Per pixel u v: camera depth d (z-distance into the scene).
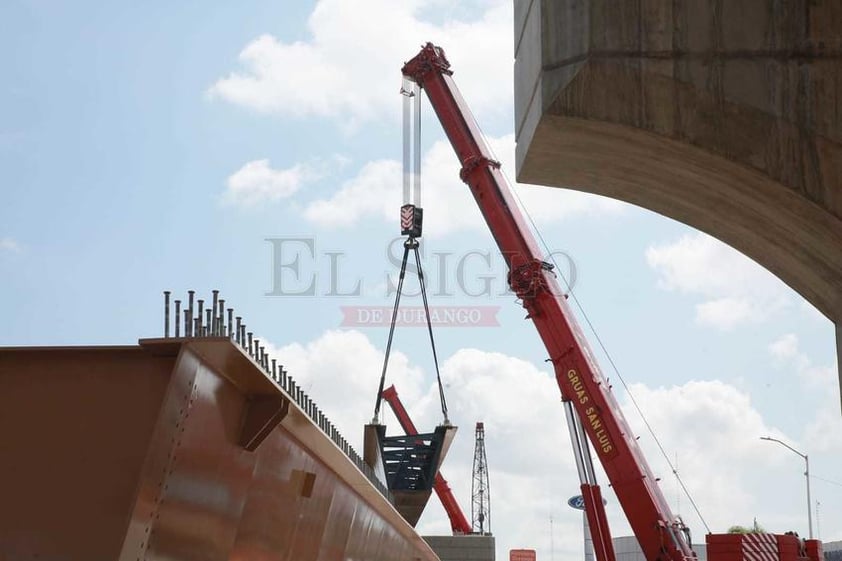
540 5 15.18
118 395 10.25
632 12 14.73
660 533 36.66
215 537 12.54
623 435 37.75
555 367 39.47
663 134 14.53
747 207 15.78
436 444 56.75
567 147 16.02
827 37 14.37
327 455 17.64
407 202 52.47
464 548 73.62
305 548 17.95
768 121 14.32
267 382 12.66
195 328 11.56
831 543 90.94
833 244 15.01
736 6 14.56
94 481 9.90
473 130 45.00
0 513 9.79
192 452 11.12
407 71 47.22
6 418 10.10
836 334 16.89
